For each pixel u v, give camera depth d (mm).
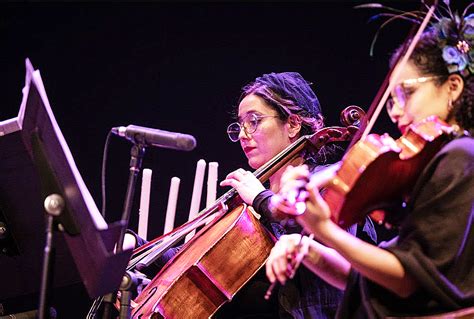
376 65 7141
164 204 7227
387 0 7141
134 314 4332
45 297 3324
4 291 4148
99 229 3141
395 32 7125
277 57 7398
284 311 4469
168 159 7285
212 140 7367
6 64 7660
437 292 2920
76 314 6969
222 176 7250
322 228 2912
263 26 7477
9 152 3672
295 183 2906
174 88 7523
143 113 7516
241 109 5004
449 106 3193
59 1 7715
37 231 3936
